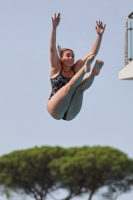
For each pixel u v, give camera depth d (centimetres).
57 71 1869
